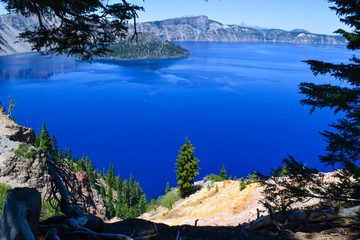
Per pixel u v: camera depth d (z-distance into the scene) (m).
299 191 5.82
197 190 58.25
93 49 5.64
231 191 34.56
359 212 4.95
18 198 3.02
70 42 5.58
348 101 6.16
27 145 26.66
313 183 6.16
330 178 10.03
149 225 5.66
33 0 5.02
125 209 92.38
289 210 5.94
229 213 24.53
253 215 18.36
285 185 6.18
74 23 5.43
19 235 2.76
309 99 6.80
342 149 5.72
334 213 5.19
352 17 7.32
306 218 5.58
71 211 4.26
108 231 5.29
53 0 4.94
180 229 5.69
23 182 23.81
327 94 6.48
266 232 5.68
